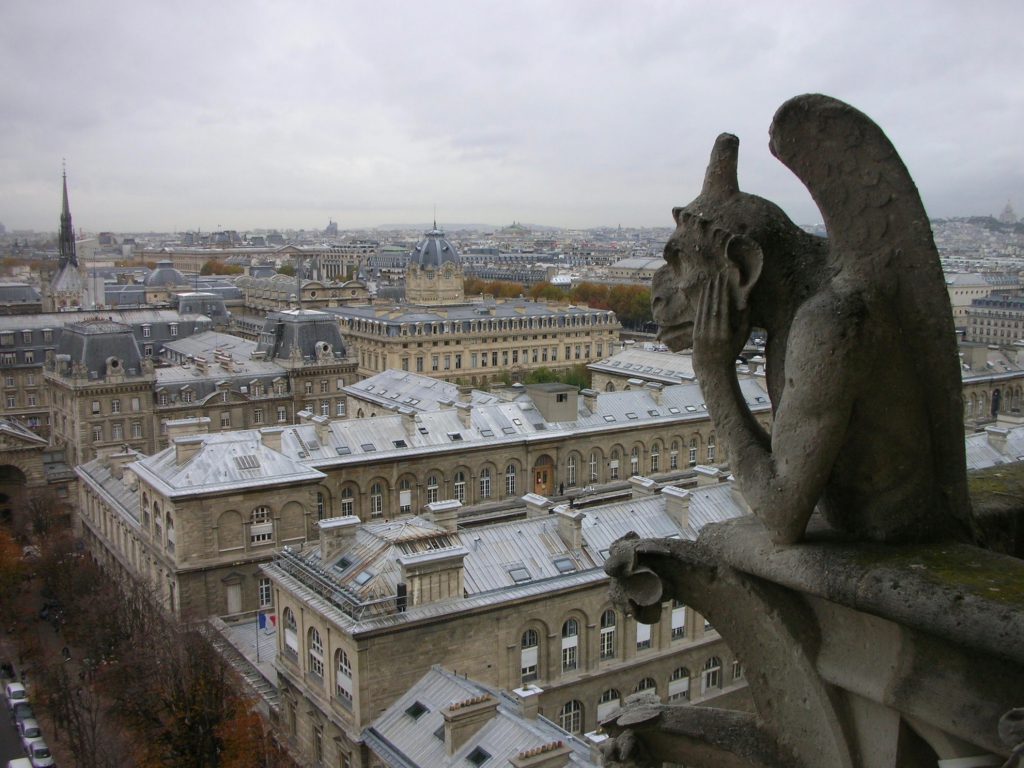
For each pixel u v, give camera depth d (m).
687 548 13.01
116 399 173.62
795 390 11.00
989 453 108.38
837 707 11.84
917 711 10.81
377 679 65.25
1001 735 8.94
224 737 72.31
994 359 196.50
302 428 119.69
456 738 56.09
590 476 136.38
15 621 110.56
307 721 72.88
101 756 81.12
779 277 11.93
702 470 94.06
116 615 97.31
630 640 76.69
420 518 80.00
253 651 92.75
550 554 76.50
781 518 11.39
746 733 13.15
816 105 11.33
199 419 121.38
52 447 180.25
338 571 72.25
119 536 122.62
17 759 82.75
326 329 199.25
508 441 128.25
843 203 11.42
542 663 72.75
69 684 90.56
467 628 68.94
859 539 11.67
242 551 103.94
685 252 12.41
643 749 13.77
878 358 10.83
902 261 11.16
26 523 145.75
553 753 50.03
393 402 161.50
